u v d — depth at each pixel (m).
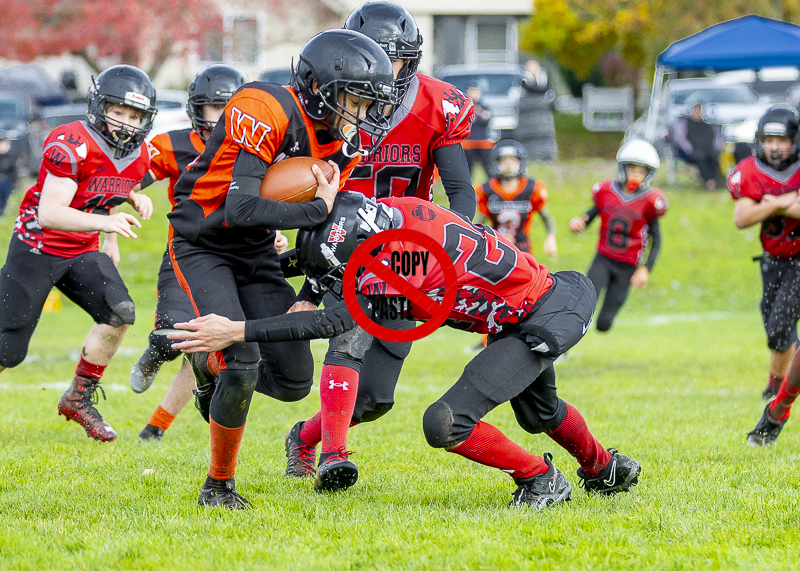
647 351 22.00
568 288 8.41
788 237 14.08
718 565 6.75
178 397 11.93
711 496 8.93
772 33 41.12
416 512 8.31
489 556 6.90
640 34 59.38
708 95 46.75
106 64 55.62
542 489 8.61
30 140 40.88
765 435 11.80
